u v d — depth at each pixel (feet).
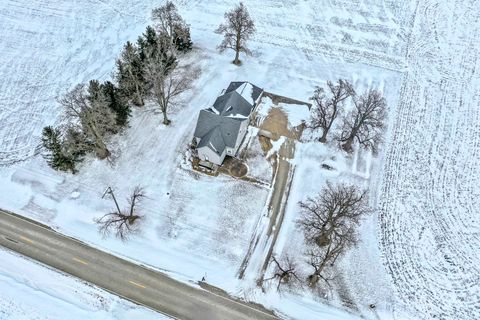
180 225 163.84
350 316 143.43
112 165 180.24
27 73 218.59
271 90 210.59
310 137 192.34
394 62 228.22
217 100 190.08
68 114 175.63
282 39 238.27
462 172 184.65
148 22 248.52
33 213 166.40
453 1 261.03
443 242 162.91
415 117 204.03
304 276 151.43
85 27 244.83
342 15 253.24
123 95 193.36
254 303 145.28
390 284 151.64
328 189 172.35
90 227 162.71
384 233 164.96
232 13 223.10
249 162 181.98
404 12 255.50
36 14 252.42
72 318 139.64
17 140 191.21
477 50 236.22
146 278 149.89
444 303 147.33
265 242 160.15
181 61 222.89
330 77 218.79
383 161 186.91
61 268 151.53
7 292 144.56
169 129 192.75
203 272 152.05
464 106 209.56
